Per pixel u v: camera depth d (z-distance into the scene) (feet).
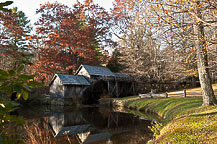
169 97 59.93
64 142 27.32
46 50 104.94
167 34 19.12
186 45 20.77
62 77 86.79
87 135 31.58
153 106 52.60
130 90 106.63
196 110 31.17
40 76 102.89
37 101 90.38
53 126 38.73
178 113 33.86
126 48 95.55
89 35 112.47
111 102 80.12
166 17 17.52
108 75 101.45
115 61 125.59
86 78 96.73
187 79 91.09
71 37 106.52
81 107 76.07
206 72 32.55
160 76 80.94
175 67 69.15
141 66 87.86
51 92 90.43
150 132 31.37
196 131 19.15
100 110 64.75
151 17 19.56
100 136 30.66
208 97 32.01
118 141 27.37
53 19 112.88
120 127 36.50
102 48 124.57
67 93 85.10
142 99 67.36
